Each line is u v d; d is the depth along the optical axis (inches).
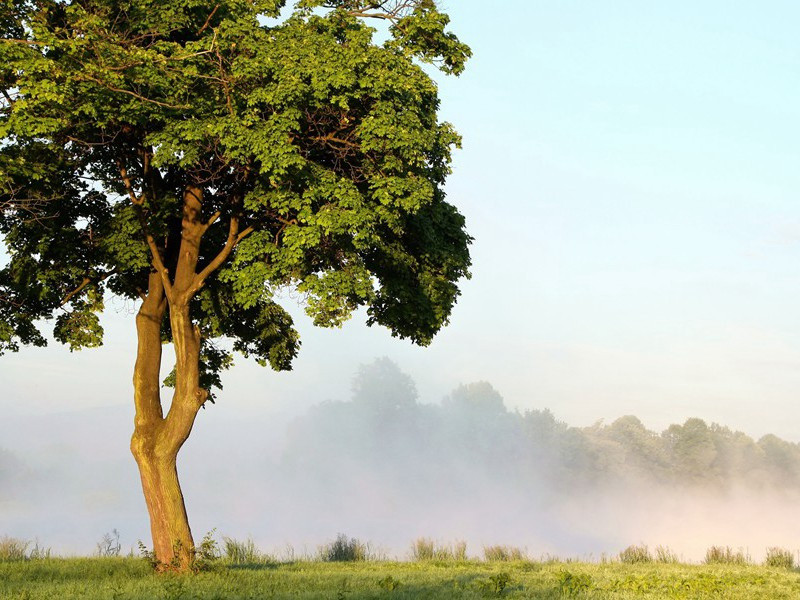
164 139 710.5
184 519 766.5
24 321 865.5
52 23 756.6
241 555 979.3
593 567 856.3
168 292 780.0
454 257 890.7
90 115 726.5
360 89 721.0
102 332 899.4
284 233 759.7
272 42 722.8
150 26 756.6
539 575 748.6
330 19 780.0
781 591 618.2
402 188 727.1
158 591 589.3
